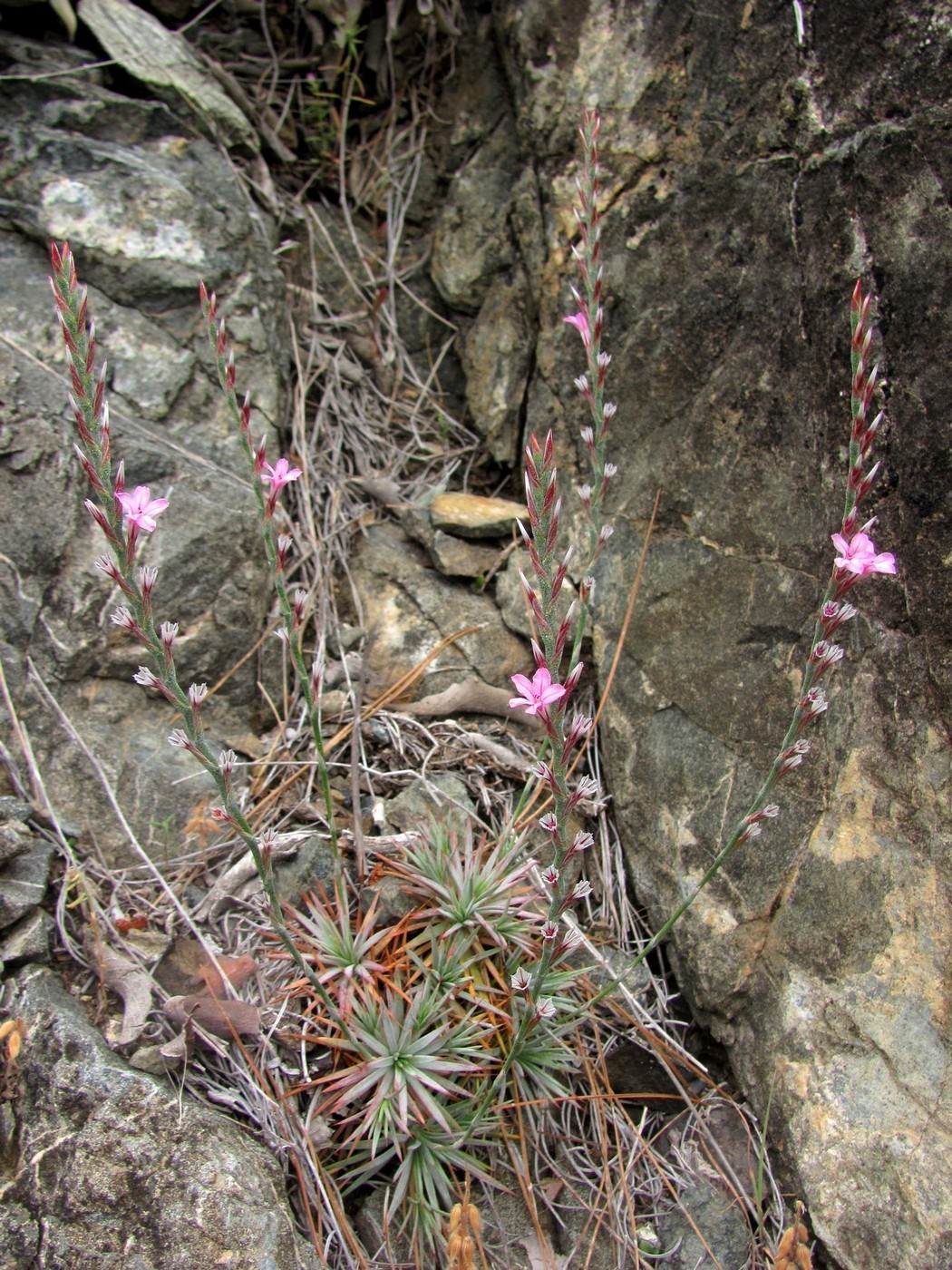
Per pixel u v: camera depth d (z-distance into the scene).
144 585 0.26
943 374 0.35
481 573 0.49
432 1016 0.36
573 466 0.48
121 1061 0.33
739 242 0.42
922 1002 0.33
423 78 0.56
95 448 0.24
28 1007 0.34
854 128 0.38
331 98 0.56
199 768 0.42
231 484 0.46
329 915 0.38
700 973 0.38
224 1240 0.30
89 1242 0.30
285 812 0.42
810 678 0.29
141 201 0.48
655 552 0.43
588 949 0.38
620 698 0.43
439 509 0.49
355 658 0.47
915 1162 0.32
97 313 0.46
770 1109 0.35
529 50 0.49
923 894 0.34
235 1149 0.32
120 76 0.50
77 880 0.37
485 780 0.44
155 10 0.54
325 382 0.54
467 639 0.47
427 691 0.46
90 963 0.36
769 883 0.37
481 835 0.41
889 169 0.37
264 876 0.30
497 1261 0.34
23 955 0.35
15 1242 0.30
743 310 0.42
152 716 0.43
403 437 0.55
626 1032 0.38
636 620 0.44
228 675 0.44
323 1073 0.36
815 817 0.37
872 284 0.37
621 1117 0.37
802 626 0.38
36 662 0.41
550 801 0.42
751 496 0.41
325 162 0.57
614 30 0.47
